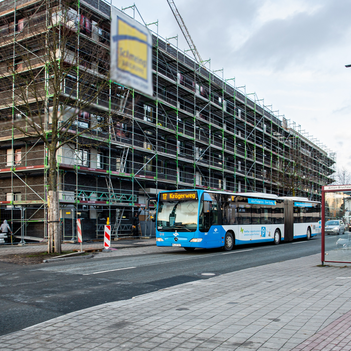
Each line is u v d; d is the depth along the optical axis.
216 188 38.88
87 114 22.09
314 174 64.31
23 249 17.78
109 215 23.53
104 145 25.00
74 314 5.65
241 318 5.22
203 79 36.66
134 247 20.42
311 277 8.95
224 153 39.34
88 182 24.48
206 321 5.12
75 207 22.73
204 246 16.08
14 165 24.53
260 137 48.06
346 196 10.95
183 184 31.62
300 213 25.94
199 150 36.47
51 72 19.56
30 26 22.12
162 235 16.72
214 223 16.97
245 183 40.56
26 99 17.41
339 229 11.06
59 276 9.75
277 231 22.53
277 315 5.33
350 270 10.11
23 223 23.22
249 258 14.40
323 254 11.25
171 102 32.53
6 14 23.83
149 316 5.47
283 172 45.22
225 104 40.19
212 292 7.32
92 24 23.53
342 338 4.14
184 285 8.26
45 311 6.08
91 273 10.30
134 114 27.89
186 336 4.47
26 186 23.94
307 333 4.42
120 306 6.15
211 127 36.91
